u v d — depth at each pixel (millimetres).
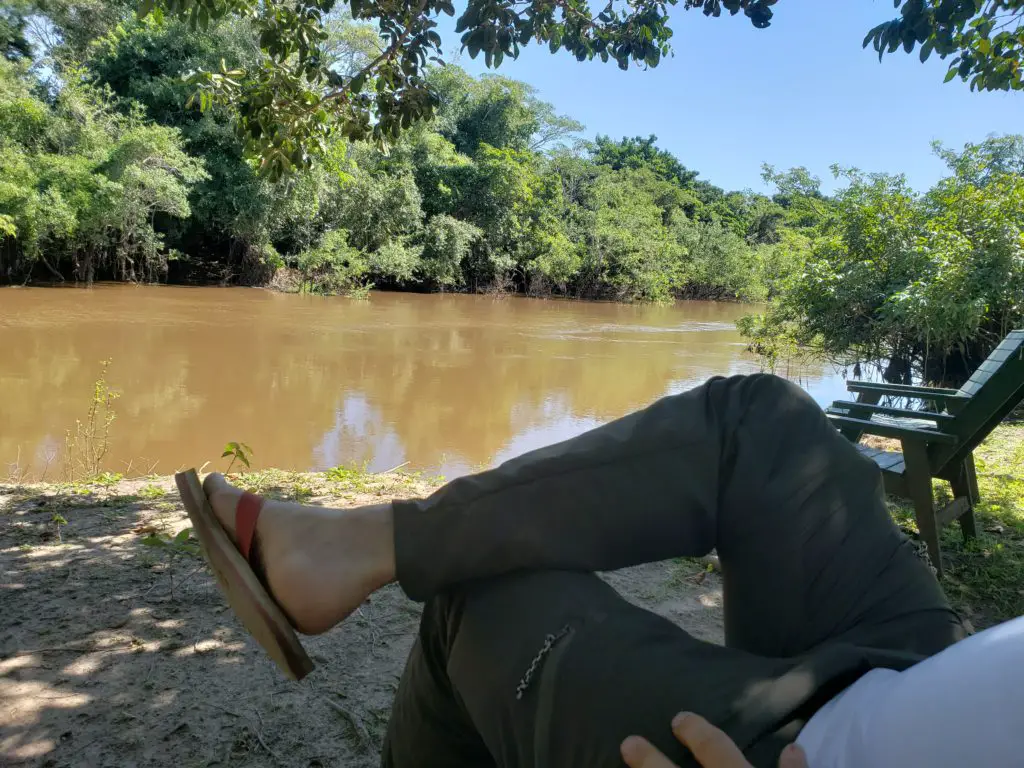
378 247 31078
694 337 21281
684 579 3205
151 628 2629
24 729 2051
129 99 25797
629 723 876
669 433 1091
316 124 5074
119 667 2377
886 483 3225
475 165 34656
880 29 3596
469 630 1067
